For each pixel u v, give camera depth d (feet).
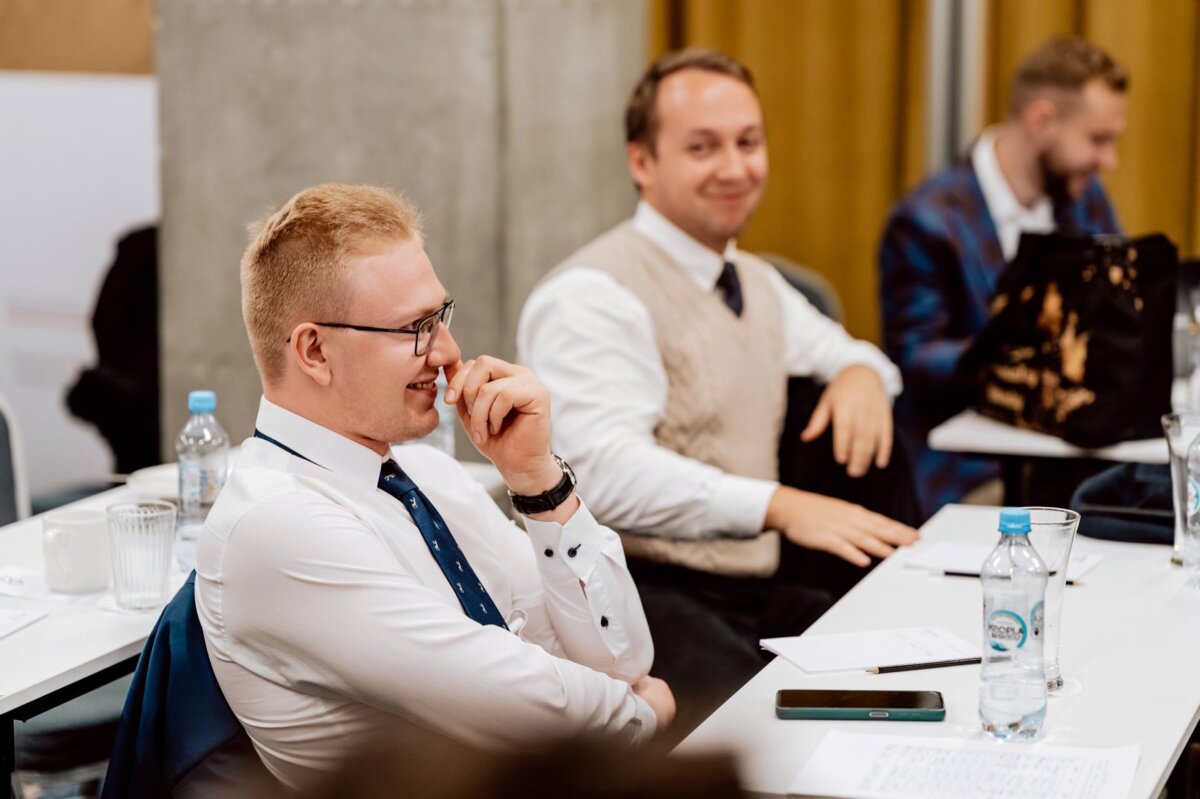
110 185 15.90
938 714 4.97
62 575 6.72
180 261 15.69
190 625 5.20
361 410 5.42
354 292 5.30
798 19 13.47
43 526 6.74
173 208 15.62
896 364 12.63
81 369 16.26
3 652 5.90
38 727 7.41
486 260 14.58
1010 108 12.78
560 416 9.09
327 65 14.89
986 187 12.67
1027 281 9.58
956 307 12.65
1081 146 12.32
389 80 14.69
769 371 9.74
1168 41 12.76
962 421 10.11
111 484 15.16
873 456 8.98
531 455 5.87
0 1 15.83
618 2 13.82
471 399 5.82
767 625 8.44
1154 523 7.35
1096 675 5.44
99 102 15.81
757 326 9.77
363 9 14.67
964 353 10.24
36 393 16.35
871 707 5.01
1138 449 9.13
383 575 5.07
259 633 5.08
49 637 6.11
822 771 4.55
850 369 9.46
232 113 15.29
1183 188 12.94
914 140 13.48
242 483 5.22
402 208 5.56
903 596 6.55
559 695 5.18
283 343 5.40
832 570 8.71
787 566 8.87
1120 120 12.39
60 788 7.54
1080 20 13.06
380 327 5.33
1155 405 9.22
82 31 15.75
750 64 13.61
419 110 14.62
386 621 5.01
